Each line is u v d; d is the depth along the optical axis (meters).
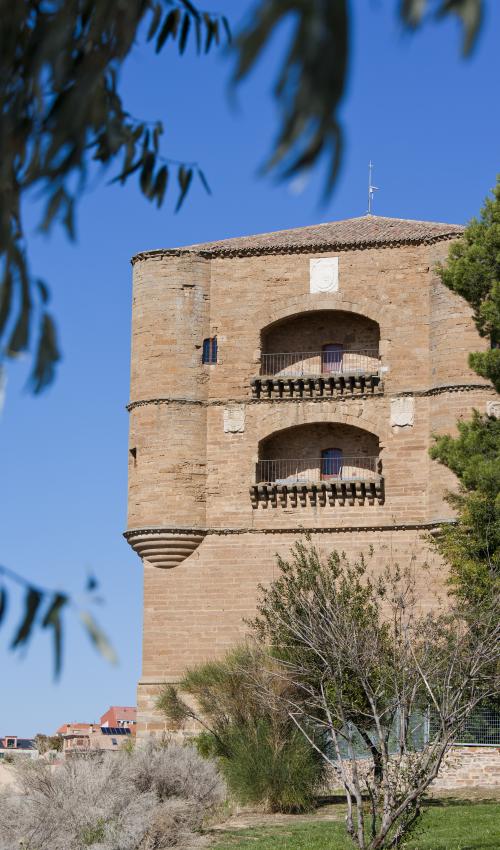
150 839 30.03
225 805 37.81
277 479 57.06
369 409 55.78
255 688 38.41
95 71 6.60
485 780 47.03
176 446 56.12
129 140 9.37
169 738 46.66
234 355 57.22
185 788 34.44
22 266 6.79
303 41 5.01
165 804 31.58
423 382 55.56
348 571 40.75
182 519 55.47
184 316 57.19
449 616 32.56
